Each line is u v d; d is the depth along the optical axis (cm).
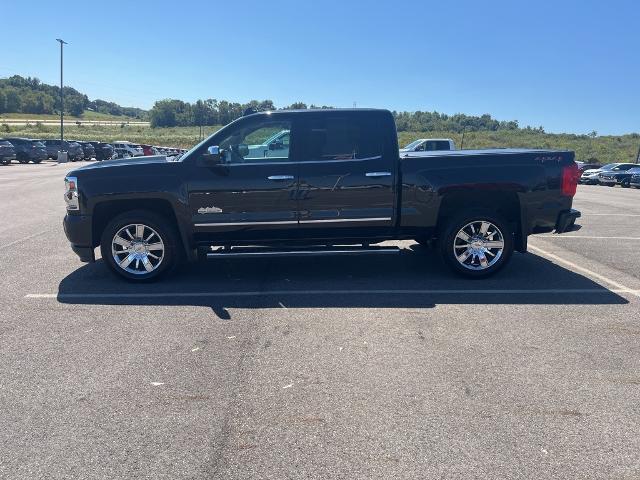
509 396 382
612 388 395
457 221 663
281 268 744
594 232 1070
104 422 350
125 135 9719
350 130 651
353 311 561
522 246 681
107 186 638
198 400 376
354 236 668
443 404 371
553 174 661
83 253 657
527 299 603
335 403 372
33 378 410
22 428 344
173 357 446
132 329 510
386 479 294
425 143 2375
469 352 457
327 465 305
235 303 587
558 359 444
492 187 653
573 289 642
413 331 504
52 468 304
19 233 1005
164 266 659
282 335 494
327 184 644
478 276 679
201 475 297
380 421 349
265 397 380
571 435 335
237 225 646
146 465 306
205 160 621
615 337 492
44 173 2928
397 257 809
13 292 627
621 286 655
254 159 651
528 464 306
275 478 295
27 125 10719
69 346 470
